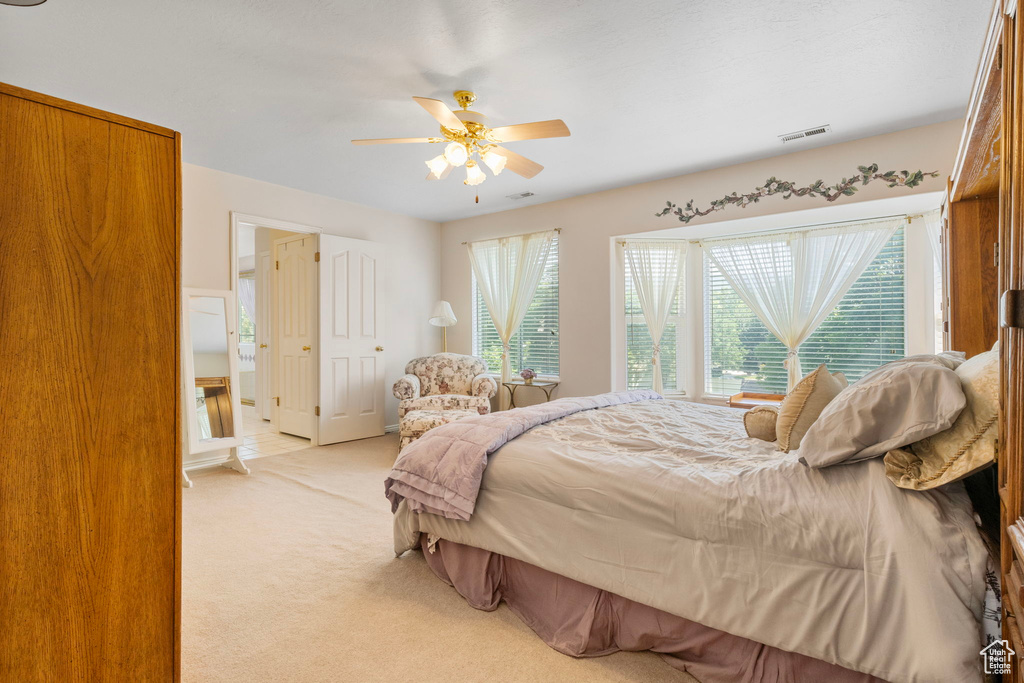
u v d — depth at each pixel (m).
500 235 5.49
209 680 1.57
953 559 1.19
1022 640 0.87
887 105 2.94
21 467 1.05
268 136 3.38
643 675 1.61
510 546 1.92
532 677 1.60
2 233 1.03
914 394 1.38
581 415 2.58
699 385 4.87
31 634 1.05
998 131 1.67
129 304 1.20
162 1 1.99
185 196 3.92
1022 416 0.94
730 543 1.47
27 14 2.05
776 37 2.26
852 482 1.42
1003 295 1.01
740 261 4.57
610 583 1.68
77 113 1.13
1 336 1.03
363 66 2.49
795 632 1.35
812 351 4.32
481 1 2.01
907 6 2.04
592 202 4.77
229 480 3.74
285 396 5.39
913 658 1.17
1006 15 1.03
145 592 1.21
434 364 5.21
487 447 2.07
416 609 2.01
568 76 2.59
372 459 4.34
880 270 4.02
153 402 1.24
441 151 3.65
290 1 2.00
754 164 3.88
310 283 4.96
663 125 3.21
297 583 2.21
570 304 4.93
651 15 2.10
